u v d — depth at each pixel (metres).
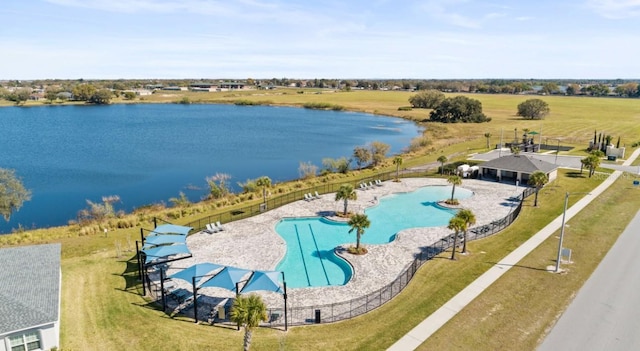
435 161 80.25
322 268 35.69
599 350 23.03
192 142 112.75
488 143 98.50
